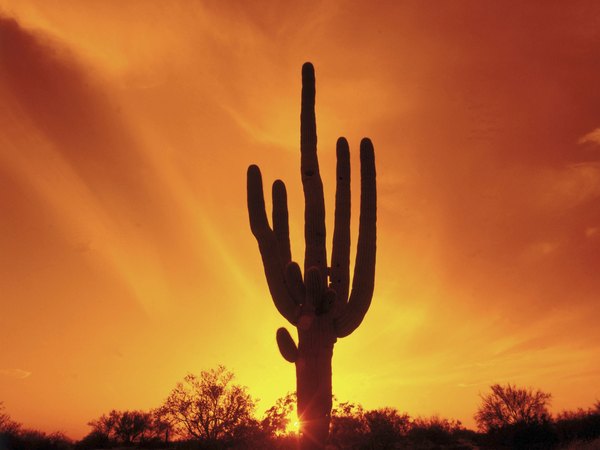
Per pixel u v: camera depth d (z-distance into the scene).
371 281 9.16
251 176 9.77
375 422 15.75
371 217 9.52
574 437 17.77
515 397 20.94
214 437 18.59
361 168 9.81
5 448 21.53
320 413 8.31
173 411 19.44
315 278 8.48
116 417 29.39
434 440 21.47
